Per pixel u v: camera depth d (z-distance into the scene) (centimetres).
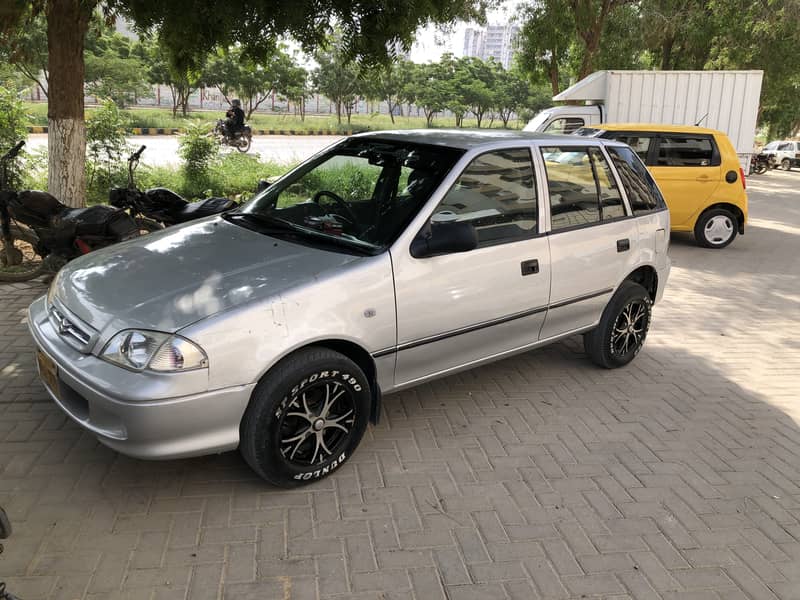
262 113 5584
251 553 295
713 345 608
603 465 385
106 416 295
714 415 459
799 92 3212
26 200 599
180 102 4134
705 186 1045
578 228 457
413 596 275
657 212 529
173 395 287
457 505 338
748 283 851
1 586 224
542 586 285
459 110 5038
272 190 444
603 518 334
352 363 340
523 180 426
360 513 327
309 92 4612
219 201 678
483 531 319
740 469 389
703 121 1354
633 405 468
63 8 736
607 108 1364
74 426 392
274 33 653
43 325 346
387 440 400
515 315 421
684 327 660
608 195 488
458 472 369
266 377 315
